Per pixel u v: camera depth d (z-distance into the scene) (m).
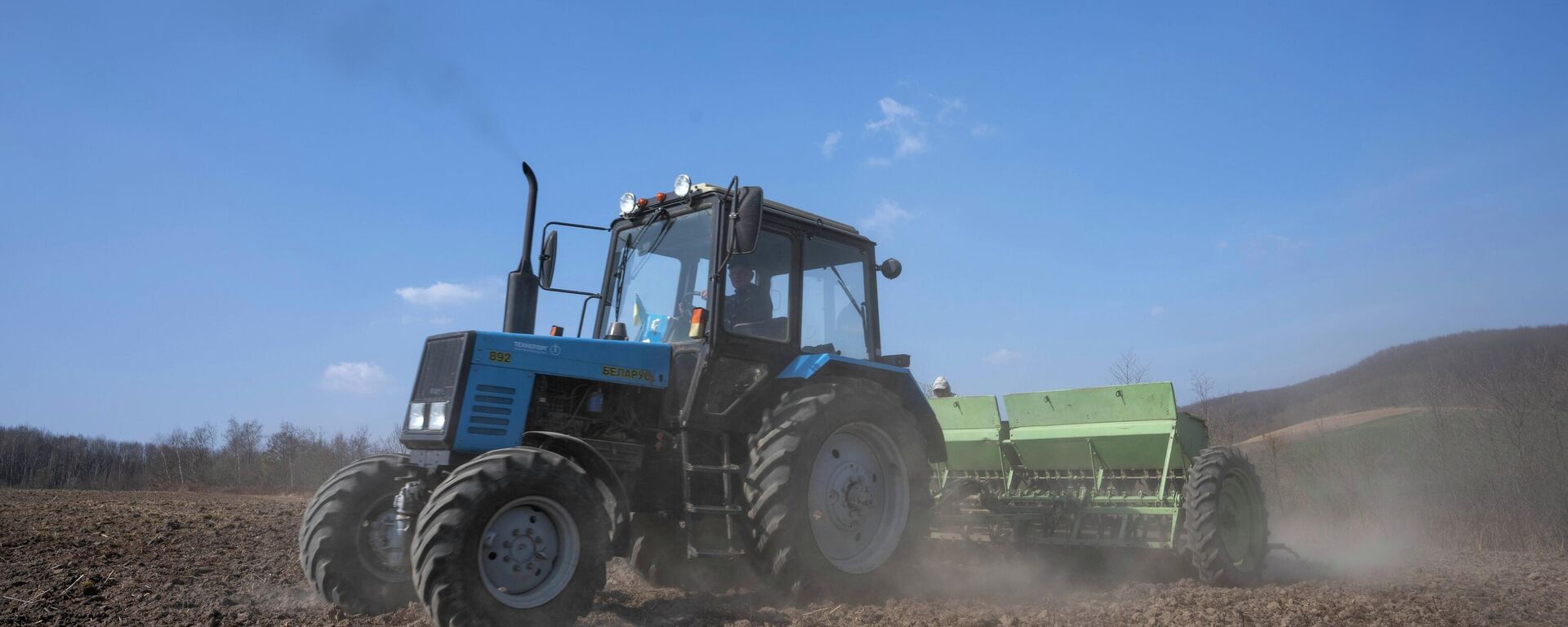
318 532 4.74
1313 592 5.93
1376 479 12.54
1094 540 6.64
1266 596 5.71
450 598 3.76
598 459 4.45
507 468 4.02
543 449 4.53
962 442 7.97
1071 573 6.68
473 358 4.56
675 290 5.67
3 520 9.43
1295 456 14.09
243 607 4.90
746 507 5.13
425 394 4.67
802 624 4.55
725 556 4.94
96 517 10.16
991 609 5.13
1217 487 6.46
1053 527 6.90
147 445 34.47
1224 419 15.72
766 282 5.79
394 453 5.21
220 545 7.81
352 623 4.48
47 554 6.88
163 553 7.21
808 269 6.11
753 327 5.61
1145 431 6.91
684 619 4.59
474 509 3.88
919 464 5.91
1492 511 10.84
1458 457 12.45
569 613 4.07
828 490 5.52
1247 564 6.78
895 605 5.13
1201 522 6.36
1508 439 12.20
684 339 5.50
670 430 5.27
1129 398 7.10
